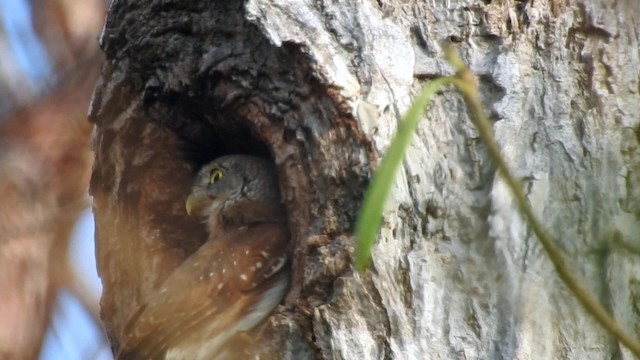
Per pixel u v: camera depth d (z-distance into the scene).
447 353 10.29
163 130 13.67
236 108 12.05
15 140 17.64
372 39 11.29
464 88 7.38
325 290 10.68
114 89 13.48
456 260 10.65
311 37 11.30
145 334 12.59
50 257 17.55
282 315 10.81
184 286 12.62
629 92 11.30
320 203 11.08
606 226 10.60
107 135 13.76
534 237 10.50
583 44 11.52
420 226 10.80
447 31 11.64
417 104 7.04
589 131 11.08
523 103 11.22
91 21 18.41
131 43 13.05
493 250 10.58
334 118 11.05
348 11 11.48
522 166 10.88
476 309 10.41
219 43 12.23
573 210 10.73
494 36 11.61
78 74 18.05
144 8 12.95
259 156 14.12
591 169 10.90
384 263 10.54
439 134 11.16
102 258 14.00
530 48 11.52
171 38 12.70
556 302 10.38
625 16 11.58
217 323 12.46
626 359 10.20
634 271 10.48
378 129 10.88
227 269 12.59
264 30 11.35
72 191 17.69
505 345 10.23
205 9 12.38
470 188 10.92
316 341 10.49
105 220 13.98
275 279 12.63
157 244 13.95
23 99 17.84
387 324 10.43
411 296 10.52
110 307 13.91
